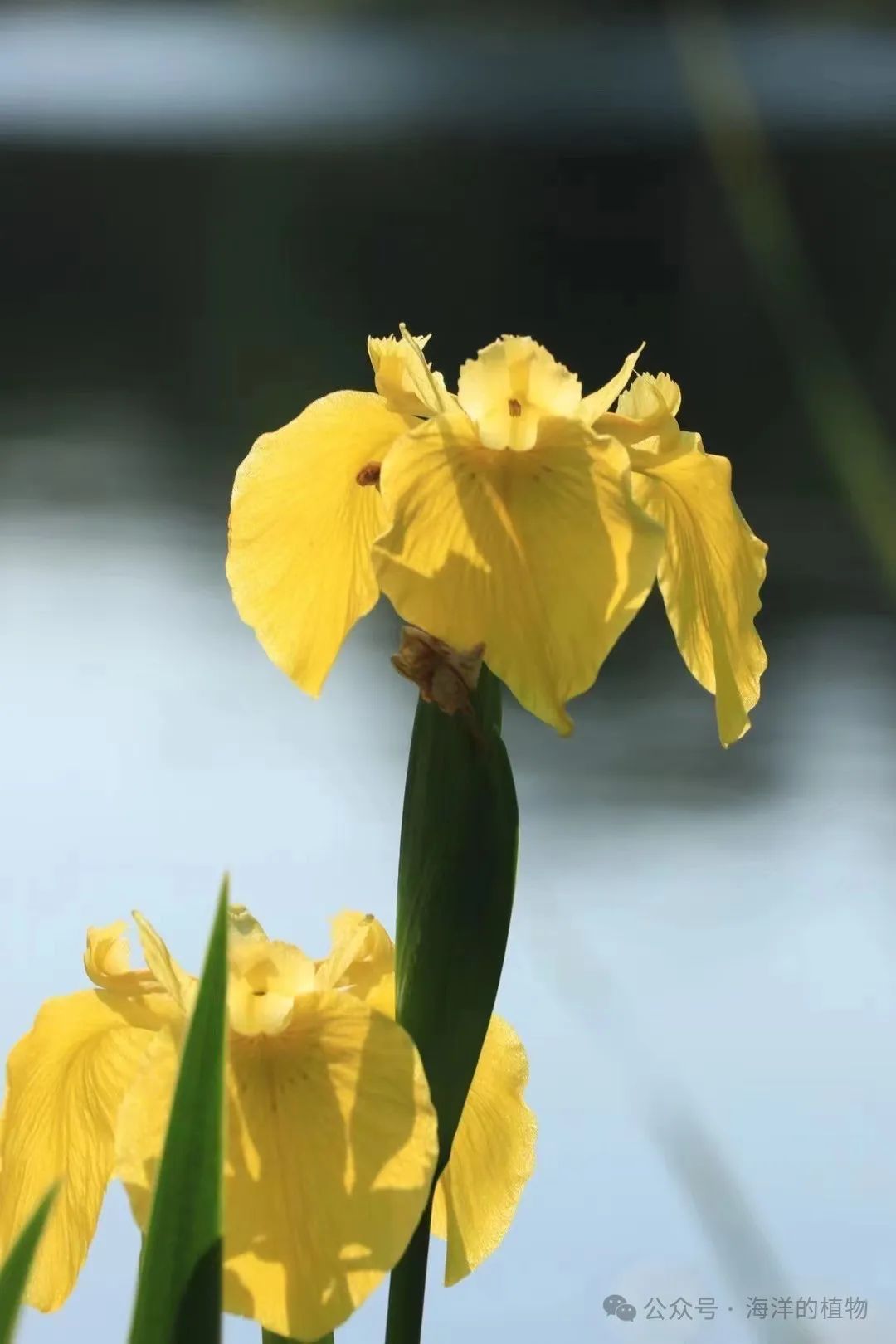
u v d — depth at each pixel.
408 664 1.40
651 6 24.36
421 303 10.75
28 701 4.25
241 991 1.40
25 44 33.72
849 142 14.81
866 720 4.12
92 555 5.50
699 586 1.46
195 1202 1.36
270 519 1.45
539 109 22.97
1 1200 1.43
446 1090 1.41
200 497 6.26
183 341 9.92
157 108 25.69
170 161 19.00
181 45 33.28
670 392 1.46
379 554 1.40
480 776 1.41
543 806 3.63
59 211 15.88
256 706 4.23
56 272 13.00
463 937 1.41
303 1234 1.39
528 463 1.41
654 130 19.84
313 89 28.11
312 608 1.46
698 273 11.87
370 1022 1.40
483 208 14.97
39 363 9.27
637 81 24.97
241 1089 1.40
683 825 3.50
